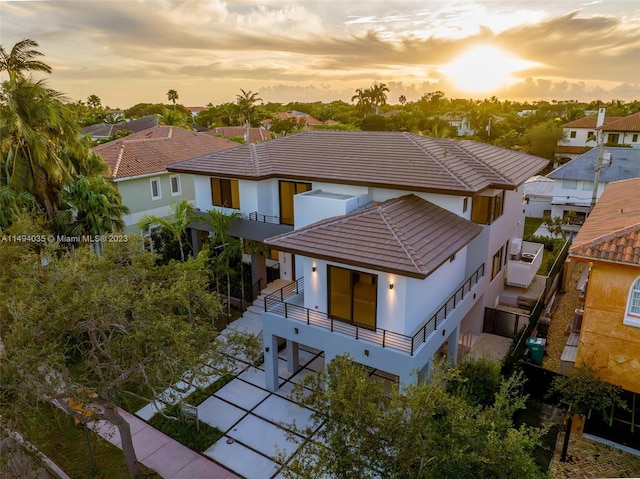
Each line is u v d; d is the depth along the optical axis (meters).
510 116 105.44
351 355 15.28
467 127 113.38
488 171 20.33
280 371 19.12
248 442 15.20
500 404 8.30
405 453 7.37
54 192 24.81
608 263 13.00
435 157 20.64
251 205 24.12
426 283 16.12
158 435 15.63
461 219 18.69
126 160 32.56
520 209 26.23
